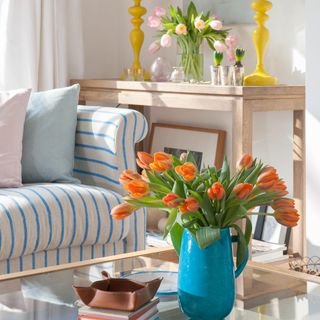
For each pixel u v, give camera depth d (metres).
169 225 1.72
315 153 3.24
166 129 4.36
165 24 3.94
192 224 1.70
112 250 3.19
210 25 3.79
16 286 1.99
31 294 1.92
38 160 3.34
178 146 4.27
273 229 3.72
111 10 4.69
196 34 3.86
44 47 4.20
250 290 1.96
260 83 3.58
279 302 1.86
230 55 3.75
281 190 1.72
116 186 3.27
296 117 3.62
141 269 2.14
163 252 2.35
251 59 3.95
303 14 3.68
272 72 3.85
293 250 3.66
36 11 4.15
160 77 4.05
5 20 4.08
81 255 3.10
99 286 1.74
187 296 1.73
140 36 4.27
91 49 4.61
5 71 4.10
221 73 3.52
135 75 4.10
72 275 2.09
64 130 3.39
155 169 1.71
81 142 3.43
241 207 1.67
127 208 1.73
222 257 1.71
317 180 3.25
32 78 4.12
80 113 3.47
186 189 1.69
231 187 1.71
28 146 3.36
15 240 2.83
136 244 3.26
